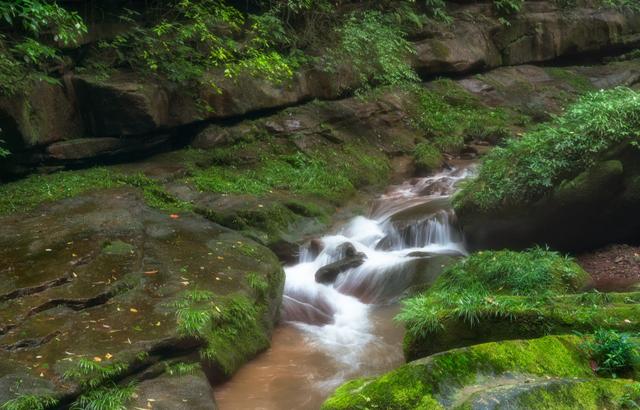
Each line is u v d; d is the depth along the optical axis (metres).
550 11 18.12
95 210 9.07
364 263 9.45
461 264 7.98
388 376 4.56
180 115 11.48
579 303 6.16
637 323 5.50
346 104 13.64
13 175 10.23
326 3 13.88
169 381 6.20
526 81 16.67
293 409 6.40
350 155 12.73
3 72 9.59
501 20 16.88
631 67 18.06
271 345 7.80
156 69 11.47
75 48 10.71
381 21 14.73
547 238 9.64
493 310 5.84
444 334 5.95
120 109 10.74
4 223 8.59
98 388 5.79
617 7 18.98
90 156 10.77
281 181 11.23
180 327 6.57
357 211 11.16
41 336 6.21
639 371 4.76
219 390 6.75
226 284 7.69
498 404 4.14
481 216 9.62
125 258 7.77
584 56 18.66
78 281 7.17
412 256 9.54
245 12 13.12
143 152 11.42
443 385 4.45
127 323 6.61
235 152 11.79
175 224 9.09
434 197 11.60
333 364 7.33
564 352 4.87
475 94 15.76
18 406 5.27
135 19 11.65
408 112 14.39
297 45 13.55
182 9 11.62
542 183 9.08
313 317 8.67
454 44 15.98
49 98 10.38
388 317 8.54
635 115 9.34
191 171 10.94
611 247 9.76
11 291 6.78
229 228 9.55
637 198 9.23
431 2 15.99
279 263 8.85
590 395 4.29
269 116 12.72
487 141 14.54
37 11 9.08
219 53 11.38
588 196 9.16
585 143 9.15
